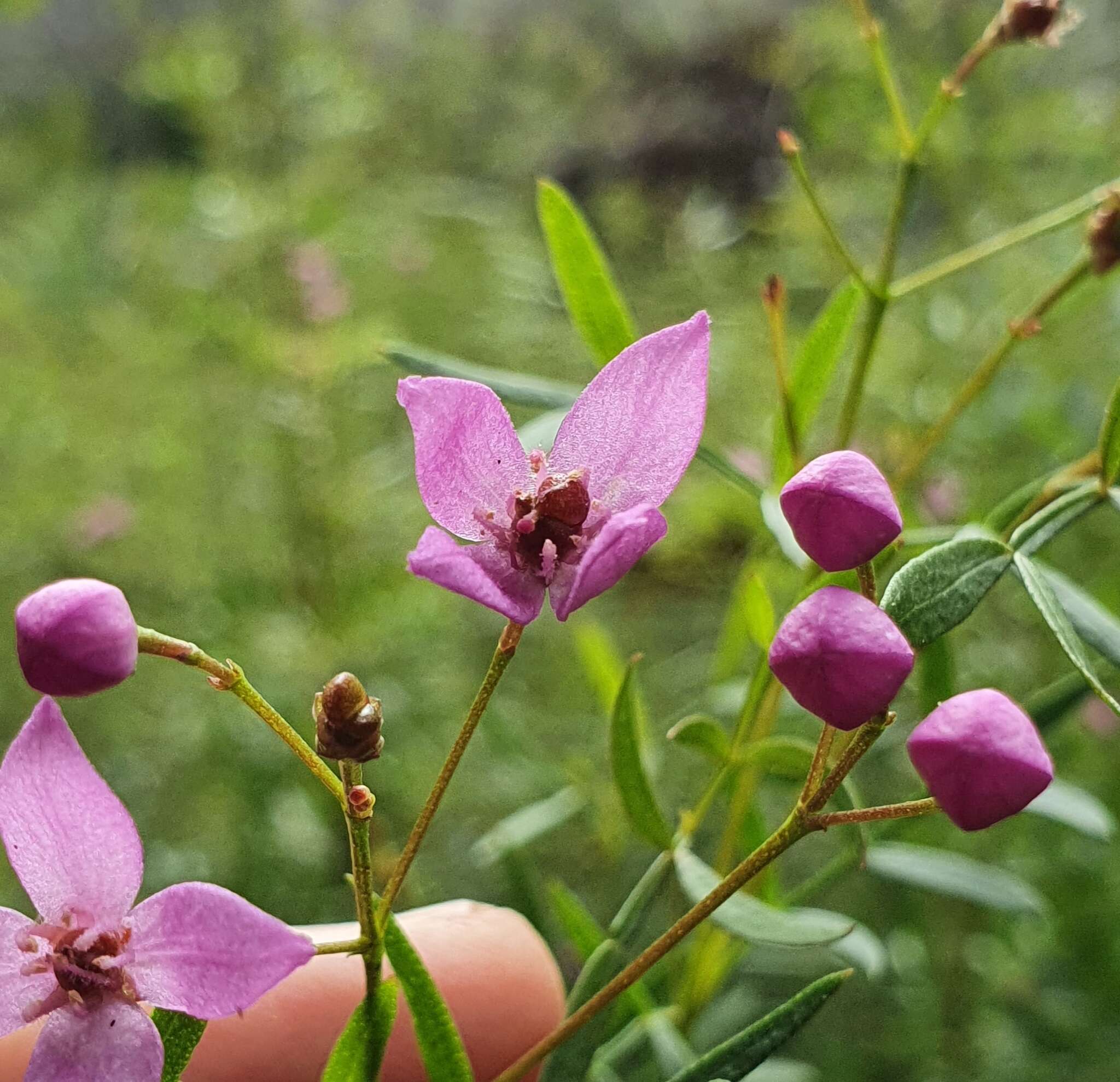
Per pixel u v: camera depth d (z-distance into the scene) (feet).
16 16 1.24
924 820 0.79
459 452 0.36
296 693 0.99
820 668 0.31
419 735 1.01
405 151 1.79
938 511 0.86
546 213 0.46
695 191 2.04
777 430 0.50
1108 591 0.78
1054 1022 0.83
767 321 1.34
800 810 0.35
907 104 1.07
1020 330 0.48
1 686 1.11
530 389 0.48
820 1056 0.85
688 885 0.44
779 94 2.30
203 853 0.97
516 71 2.36
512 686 1.13
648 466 0.36
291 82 1.16
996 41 0.47
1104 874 0.85
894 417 0.99
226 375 1.19
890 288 0.49
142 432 1.19
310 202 1.13
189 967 0.33
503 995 0.47
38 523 1.13
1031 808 0.53
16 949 0.34
